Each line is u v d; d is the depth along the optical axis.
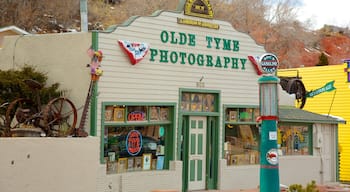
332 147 21.14
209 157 16.92
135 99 14.76
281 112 19.59
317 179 20.36
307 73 26.00
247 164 18.11
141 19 14.97
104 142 14.09
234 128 17.83
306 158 19.92
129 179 14.41
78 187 11.62
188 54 16.22
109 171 14.23
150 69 15.16
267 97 11.71
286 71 26.64
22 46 15.09
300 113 20.31
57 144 11.27
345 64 24.56
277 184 11.62
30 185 10.77
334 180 21.05
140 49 14.77
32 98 13.66
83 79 13.84
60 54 14.34
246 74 17.95
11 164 10.52
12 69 14.63
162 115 15.64
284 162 18.98
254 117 18.28
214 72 16.95
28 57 14.95
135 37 14.80
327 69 25.25
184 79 16.08
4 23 38.09
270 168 11.60
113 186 13.99
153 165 15.41
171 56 15.73
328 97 25.08
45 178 11.03
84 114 12.64
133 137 14.90
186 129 16.30
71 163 11.50
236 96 17.64
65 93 14.08
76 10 43.12
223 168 17.09
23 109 12.95
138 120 14.94
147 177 14.89
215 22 17.02
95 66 13.21
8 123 12.06
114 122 14.28
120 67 14.41
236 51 17.66
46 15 40.91
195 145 16.55
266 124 11.71
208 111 16.92
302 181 19.67
